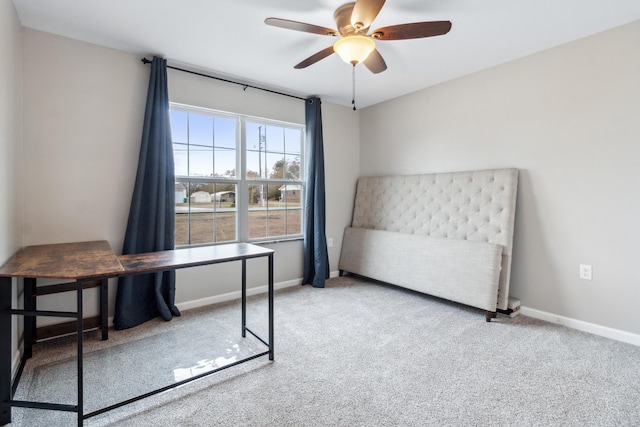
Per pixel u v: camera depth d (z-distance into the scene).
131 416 1.60
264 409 1.65
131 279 2.67
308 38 2.52
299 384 1.87
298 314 2.98
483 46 2.67
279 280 3.83
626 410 1.62
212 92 3.21
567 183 2.66
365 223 4.29
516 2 2.05
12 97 2.04
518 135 2.95
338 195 4.36
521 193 2.94
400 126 4.00
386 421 1.55
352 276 4.38
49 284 2.46
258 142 3.68
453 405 1.67
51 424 1.55
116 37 2.51
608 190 2.45
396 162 4.07
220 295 3.33
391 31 1.93
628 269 2.37
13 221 2.06
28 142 2.36
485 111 3.17
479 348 2.30
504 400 1.71
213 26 2.34
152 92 2.75
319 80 3.44
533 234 2.88
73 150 2.54
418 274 3.41
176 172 3.09
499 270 2.83
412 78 3.40
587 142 2.54
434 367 2.05
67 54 2.49
